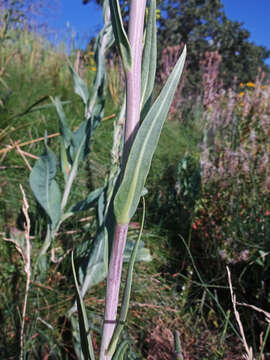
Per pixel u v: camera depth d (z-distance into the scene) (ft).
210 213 6.06
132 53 1.64
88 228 5.62
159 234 6.65
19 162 7.17
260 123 6.64
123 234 1.77
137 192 1.69
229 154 6.40
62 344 3.75
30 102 10.09
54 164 4.16
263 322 4.49
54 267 4.88
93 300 4.53
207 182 6.44
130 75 1.65
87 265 4.09
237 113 7.18
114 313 1.88
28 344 3.54
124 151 1.73
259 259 4.96
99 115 4.65
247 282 5.28
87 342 1.86
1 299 4.05
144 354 4.16
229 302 5.13
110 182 3.76
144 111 1.79
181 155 10.54
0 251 4.71
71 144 4.56
